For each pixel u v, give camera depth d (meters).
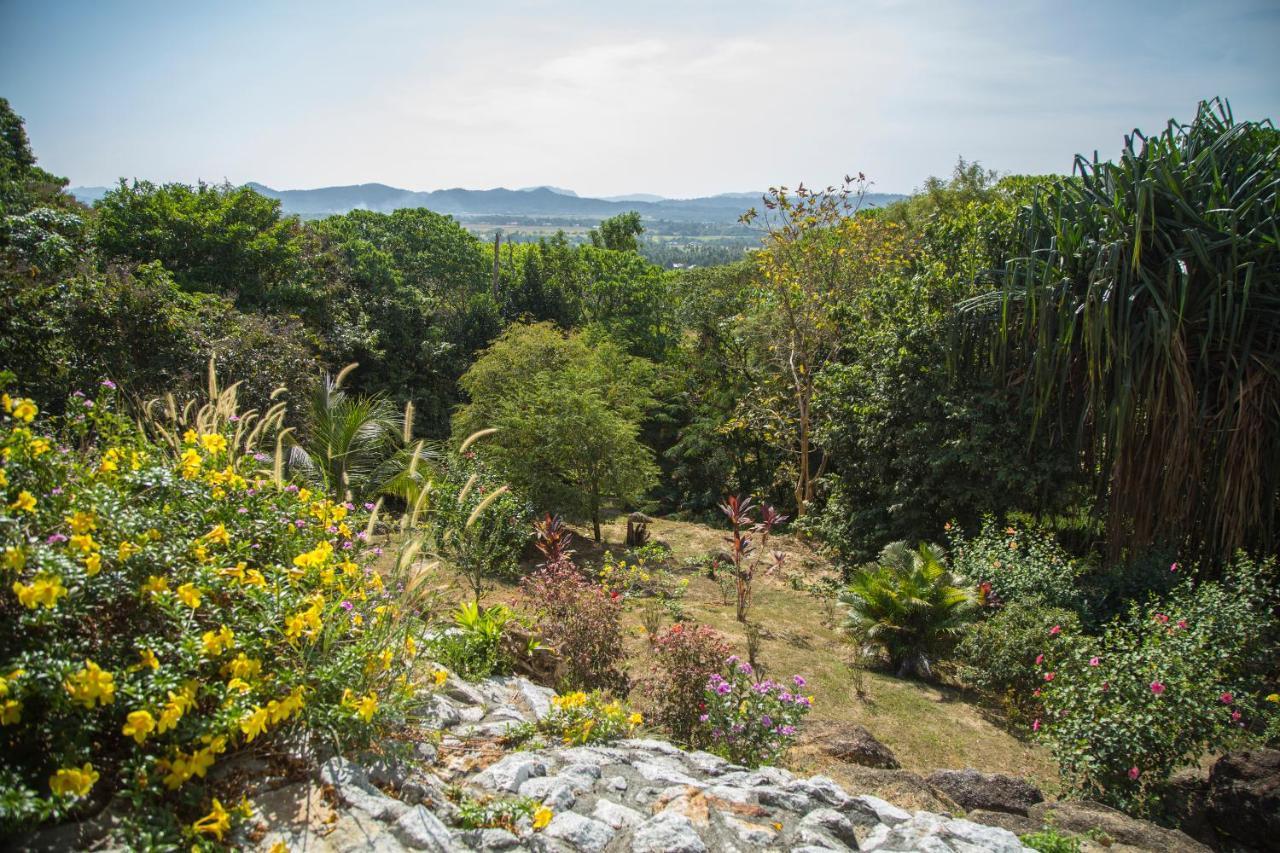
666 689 5.79
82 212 19.84
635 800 3.35
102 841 2.19
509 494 10.38
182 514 3.10
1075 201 11.73
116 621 2.64
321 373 15.27
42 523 2.57
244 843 2.35
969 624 9.21
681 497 29.52
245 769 2.69
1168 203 10.75
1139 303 10.86
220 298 16.48
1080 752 6.08
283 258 20.28
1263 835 5.11
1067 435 11.75
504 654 5.51
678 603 11.46
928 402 12.75
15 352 9.95
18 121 19.77
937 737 7.69
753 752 5.14
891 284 15.23
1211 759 7.08
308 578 3.17
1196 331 10.86
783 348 22.36
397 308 25.78
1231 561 10.59
